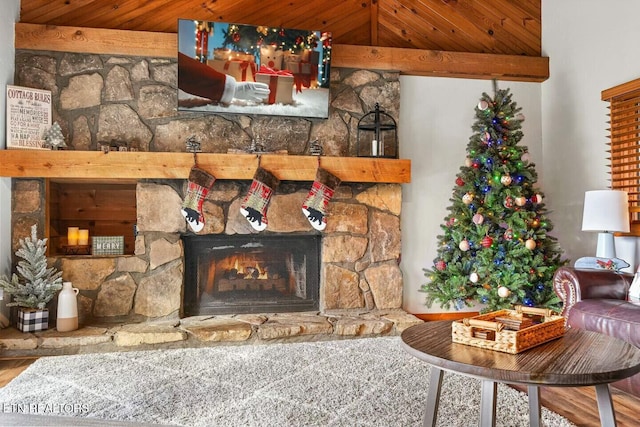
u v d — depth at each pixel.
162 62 4.08
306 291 4.25
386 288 4.28
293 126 4.25
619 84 3.96
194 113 4.10
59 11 4.03
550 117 4.78
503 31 4.79
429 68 4.50
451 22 4.69
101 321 3.80
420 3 4.63
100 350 3.41
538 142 4.84
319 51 4.11
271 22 4.36
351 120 4.37
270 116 4.18
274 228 4.13
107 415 2.28
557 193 4.68
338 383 2.74
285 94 4.07
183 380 2.78
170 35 4.05
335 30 4.47
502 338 1.77
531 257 3.92
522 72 4.71
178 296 3.92
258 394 2.57
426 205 4.56
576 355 1.72
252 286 4.16
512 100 4.80
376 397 2.53
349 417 2.28
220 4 4.27
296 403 2.44
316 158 4.02
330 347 3.49
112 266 3.84
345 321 3.86
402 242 4.50
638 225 3.72
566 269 3.20
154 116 4.04
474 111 4.68
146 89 4.04
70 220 4.30
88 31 3.94
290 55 4.05
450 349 1.80
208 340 3.54
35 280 3.53
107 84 3.99
